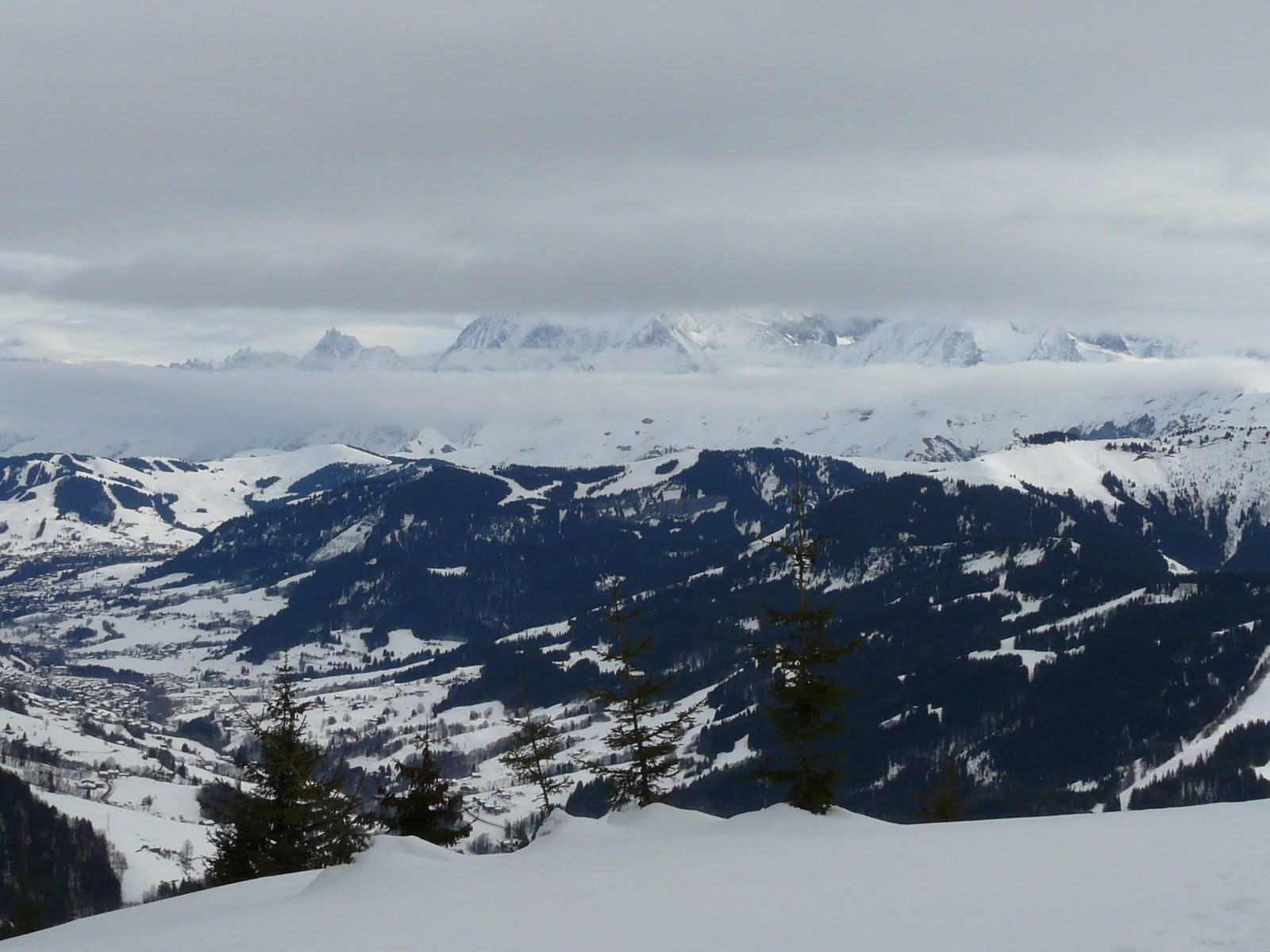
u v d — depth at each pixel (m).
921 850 38.50
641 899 34.03
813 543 58.84
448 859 51.53
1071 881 30.33
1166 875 29.91
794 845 43.72
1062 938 24.66
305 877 57.94
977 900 28.98
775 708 57.00
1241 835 36.12
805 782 55.88
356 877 47.97
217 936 36.72
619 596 70.62
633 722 69.12
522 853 51.34
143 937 39.69
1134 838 37.03
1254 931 23.59
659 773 67.75
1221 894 27.06
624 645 69.81
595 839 51.97
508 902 36.28
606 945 28.33
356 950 31.20
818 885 33.12
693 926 29.38
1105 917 25.98
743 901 31.84
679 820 55.56
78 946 39.59
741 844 46.03
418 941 31.42
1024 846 37.06
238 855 72.81
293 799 73.75
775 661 57.22
